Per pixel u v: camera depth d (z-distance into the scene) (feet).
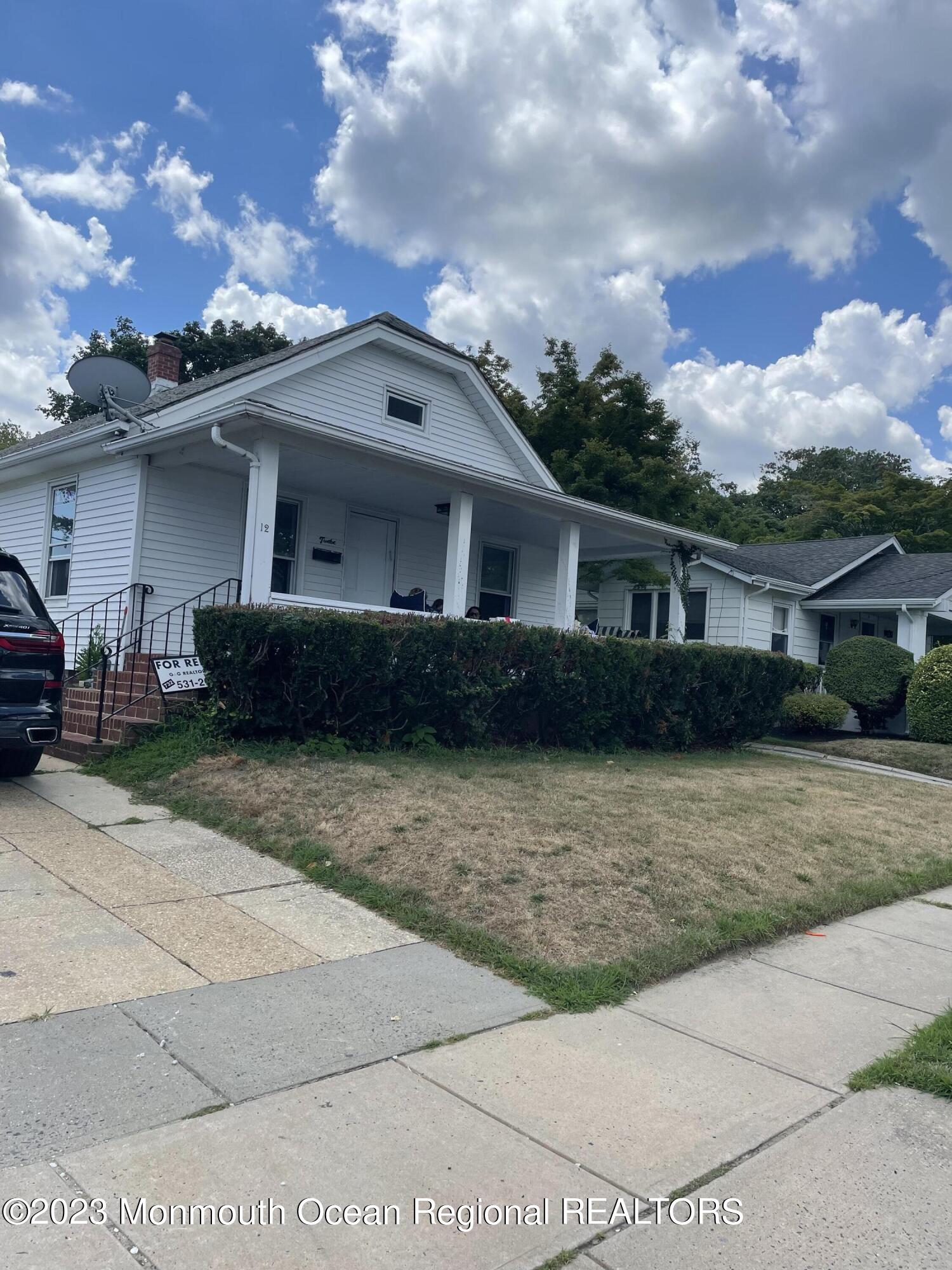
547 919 17.56
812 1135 10.97
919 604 61.05
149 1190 8.91
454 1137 10.27
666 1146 10.48
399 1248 8.41
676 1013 14.53
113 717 30.04
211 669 28.09
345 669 28.50
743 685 43.75
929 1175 10.23
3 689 23.12
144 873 18.83
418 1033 12.91
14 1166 9.12
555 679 34.94
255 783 24.54
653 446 83.30
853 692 59.31
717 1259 8.61
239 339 116.16
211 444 35.50
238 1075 11.26
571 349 85.51
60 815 22.53
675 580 53.06
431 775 27.07
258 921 16.81
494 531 53.67
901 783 38.58
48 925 15.69
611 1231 8.90
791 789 33.24
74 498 43.45
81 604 41.88
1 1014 12.37
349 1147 9.89
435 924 17.19
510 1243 8.61
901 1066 12.78
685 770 35.29
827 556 73.61
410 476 38.37
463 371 49.21
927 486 115.85
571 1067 12.28
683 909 18.89
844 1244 8.90
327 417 43.75
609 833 22.86
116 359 37.70
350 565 47.21
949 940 19.40
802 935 19.21
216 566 41.37
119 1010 12.80
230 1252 8.17
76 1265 7.86
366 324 44.19
